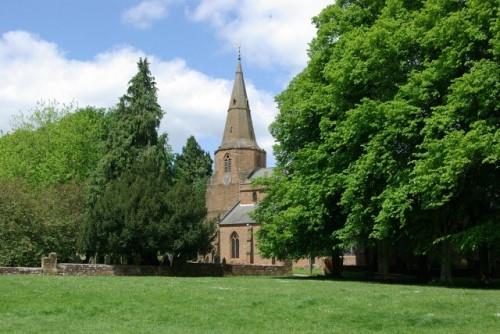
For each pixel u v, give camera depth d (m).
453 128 26.05
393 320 14.33
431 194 24.97
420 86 26.94
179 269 41.69
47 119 66.44
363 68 29.00
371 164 27.55
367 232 30.80
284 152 38.53
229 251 84.50
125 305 17.39
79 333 12.76
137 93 55.09
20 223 42.16
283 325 13.97
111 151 52.03
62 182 60.16
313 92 33.62
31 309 16.86
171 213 41.19
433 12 27.25
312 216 32.84
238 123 94.88
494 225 25.88
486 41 26.00
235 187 92.12
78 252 45.53
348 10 33.47
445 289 23.19
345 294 19.95
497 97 24.11
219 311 16.03
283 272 48.53
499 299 18.08
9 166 60.12
